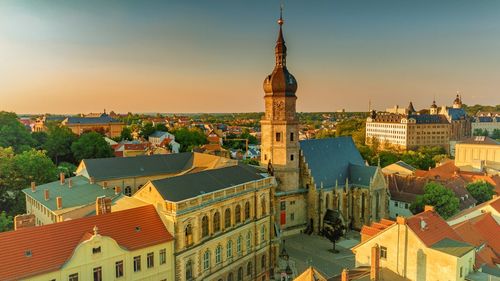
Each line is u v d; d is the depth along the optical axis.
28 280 49.88
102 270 56.62
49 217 85.06
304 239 104.44
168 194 66.25
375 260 53.88
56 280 52.28
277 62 104.62
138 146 194.38
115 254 57.69
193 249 66.62
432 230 60.94
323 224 108.50
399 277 59.12
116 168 113.06
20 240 52.62
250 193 80.12
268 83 104.81
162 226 65.06
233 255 76.12
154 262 62.31
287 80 103.56
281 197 104.56
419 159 193.75
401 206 127.06
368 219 113.25
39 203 90.88
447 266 54.91
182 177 73.56
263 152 108.38
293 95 105.69
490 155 185.88
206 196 69.69
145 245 60.62
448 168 157.12
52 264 52.22
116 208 74.44
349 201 115.38
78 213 79.94
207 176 78.06
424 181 128.62
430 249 56.44
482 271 58.47
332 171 115.44
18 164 111.81
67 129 189.75
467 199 117.62
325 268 85.88
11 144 161.75
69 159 176.00
